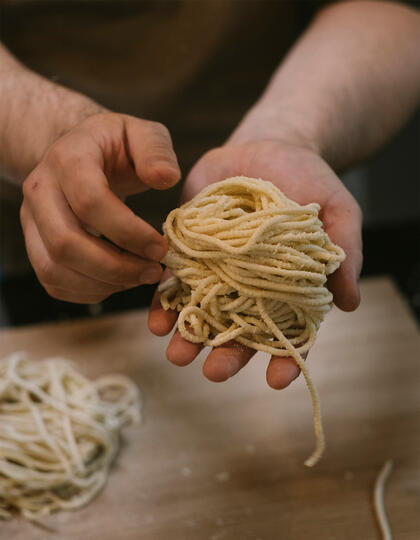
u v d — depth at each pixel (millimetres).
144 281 436
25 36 680
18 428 573
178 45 670
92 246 419
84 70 687
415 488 538
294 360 444
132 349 667
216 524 525
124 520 534
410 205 964
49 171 442
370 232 769
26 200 451
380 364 637
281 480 550
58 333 683
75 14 664
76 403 593
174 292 477
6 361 622
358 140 619
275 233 438
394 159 917
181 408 613
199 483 553
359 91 616
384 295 698
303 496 538
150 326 467
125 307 711
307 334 457
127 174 475
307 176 504
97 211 414
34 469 565
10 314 704
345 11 680
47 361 629
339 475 551
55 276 448
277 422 595
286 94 609
